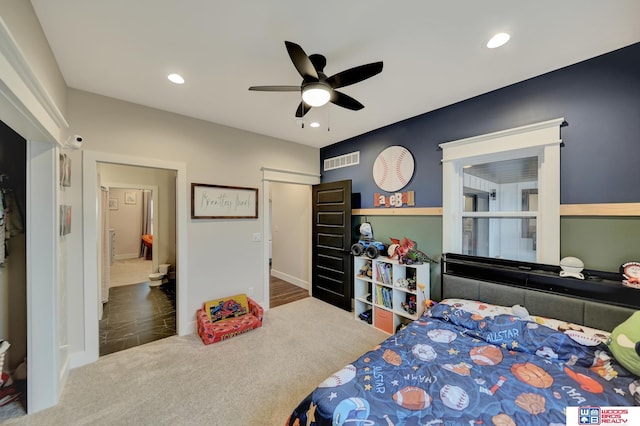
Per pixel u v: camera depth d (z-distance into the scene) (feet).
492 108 7.58
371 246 10.10
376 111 9.05
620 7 4.44
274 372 7.00
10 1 3.69
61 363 6.40
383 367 4.77
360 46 5.59
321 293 13.10
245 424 5.29
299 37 5.30
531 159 7.28
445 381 4.33
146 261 22.70
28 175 5.65
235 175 10.69
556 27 4.98
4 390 5.91
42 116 4.86
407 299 9.54
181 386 6.41
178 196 9.24
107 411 5.59
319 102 5.74
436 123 8.91
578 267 5.92
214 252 10.08
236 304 10.39
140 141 8.45
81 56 5.90
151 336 9.10
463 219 8.71
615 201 5.74
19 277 6.50
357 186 11.87
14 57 3.59
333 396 3.98
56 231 5.88
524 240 7.42
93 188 7.60
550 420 3.52
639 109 5.46
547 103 6.63
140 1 4.34
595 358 4.74
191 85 7.25
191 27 5.01
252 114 9.31
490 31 5.11
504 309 6.60
